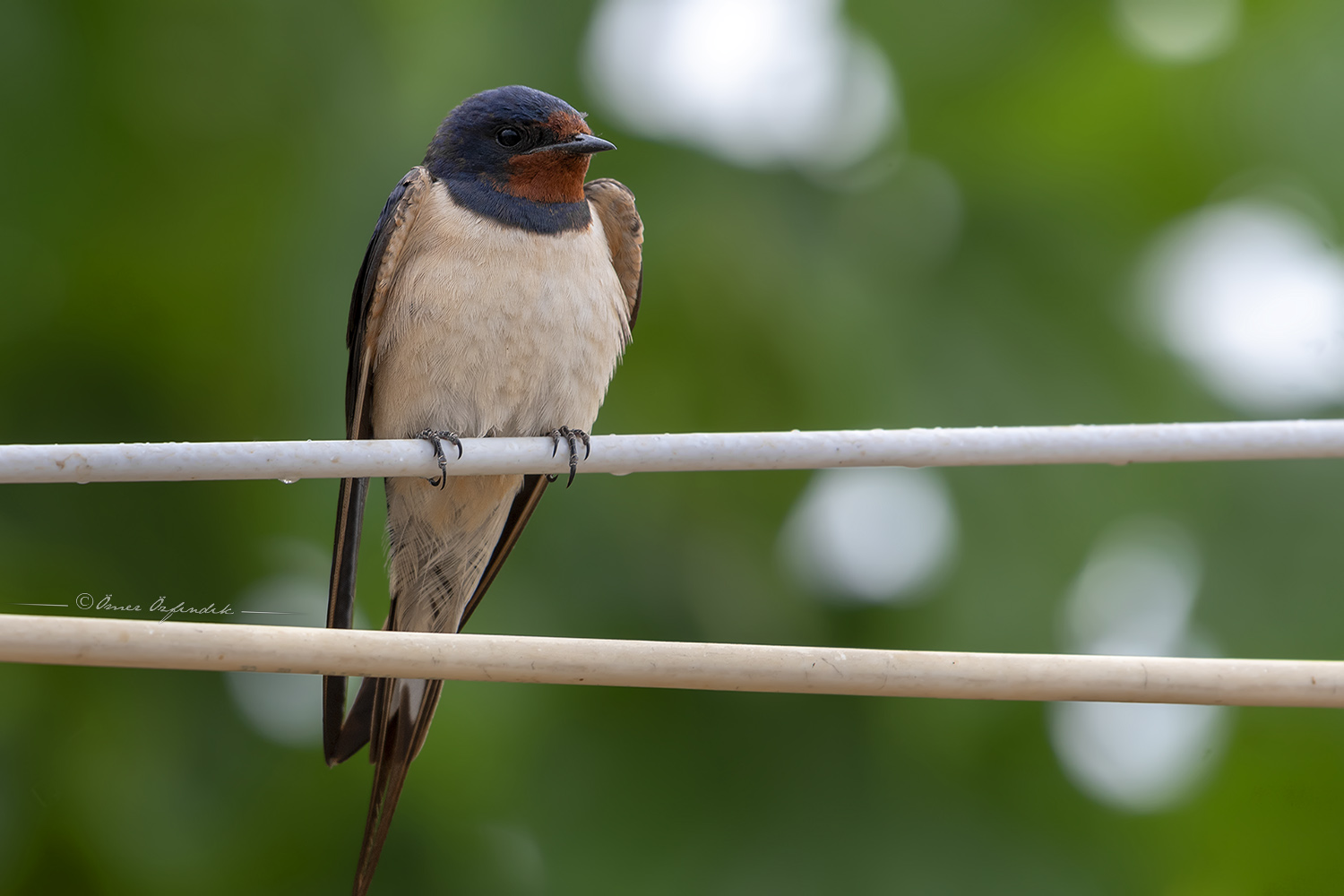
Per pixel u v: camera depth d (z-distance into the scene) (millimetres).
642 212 11414
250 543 10711
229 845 10359
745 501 11469
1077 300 11859
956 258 11883
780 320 11008
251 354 10570
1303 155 12000
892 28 12133
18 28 10227
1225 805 11641
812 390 10922
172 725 10430
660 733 11422
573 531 11008
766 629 11117
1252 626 11078
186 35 10602
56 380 10977
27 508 10438
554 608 10789
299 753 10695
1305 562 11141
